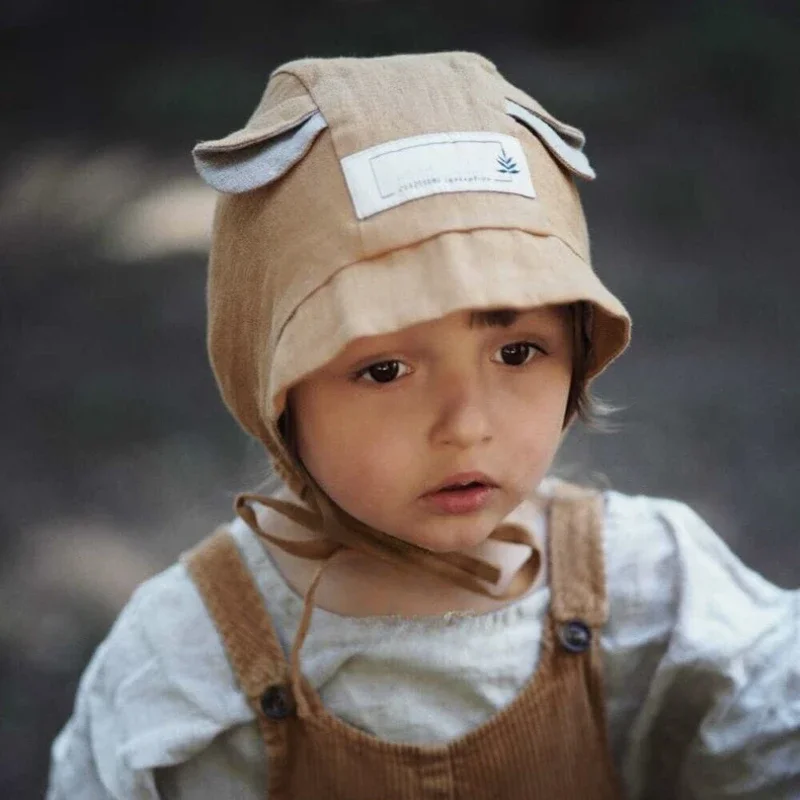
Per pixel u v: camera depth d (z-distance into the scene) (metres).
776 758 1.08
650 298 3.37
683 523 1.16
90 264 3.97
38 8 6.30
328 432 0.96
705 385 2.90
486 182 0.93
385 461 0.95
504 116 0.97
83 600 2.37
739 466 2.57
